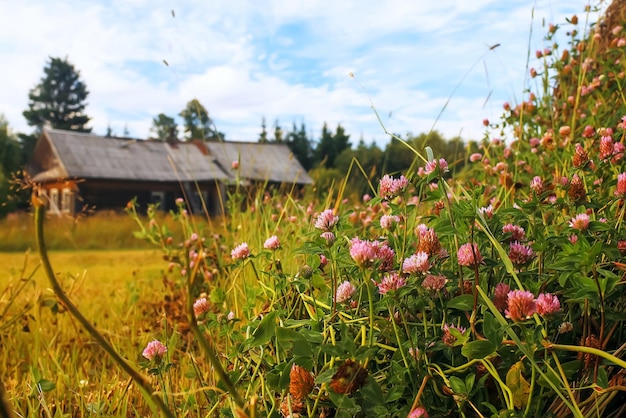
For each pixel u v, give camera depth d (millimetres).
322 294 1744
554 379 1147
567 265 1265
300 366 1279
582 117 3000
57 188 29281
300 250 1504
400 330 1403
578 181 1612
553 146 2654
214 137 32000
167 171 30125
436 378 1296
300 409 1368
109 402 1925
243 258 1837
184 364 2295
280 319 1611
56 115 68500
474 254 1291
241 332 1803
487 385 1312
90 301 3787
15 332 2963
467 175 3395
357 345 1422
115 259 6840
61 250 10312
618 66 3162
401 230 1952
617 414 1240
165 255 3658
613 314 1258
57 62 68812
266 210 3777
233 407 1259
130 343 2779
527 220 1641
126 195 29125
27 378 2273
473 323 1290
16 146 36469
